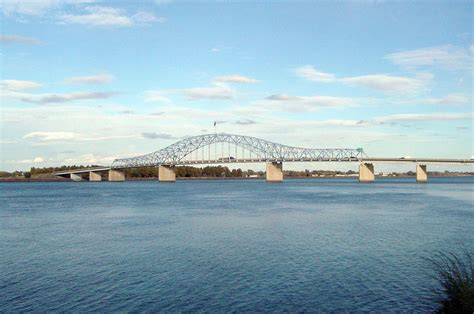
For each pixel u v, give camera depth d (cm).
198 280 2642
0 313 2117
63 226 5119
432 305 2173
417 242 3888
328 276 2719
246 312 2111
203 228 4831
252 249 3575
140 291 2436
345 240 3997
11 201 9562
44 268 2964
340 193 12488
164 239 4094
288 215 6206
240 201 9212
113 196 11319
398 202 8794
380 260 3150
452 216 6050
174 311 2130
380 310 2116
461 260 3125
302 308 2156
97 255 3372
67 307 2194
